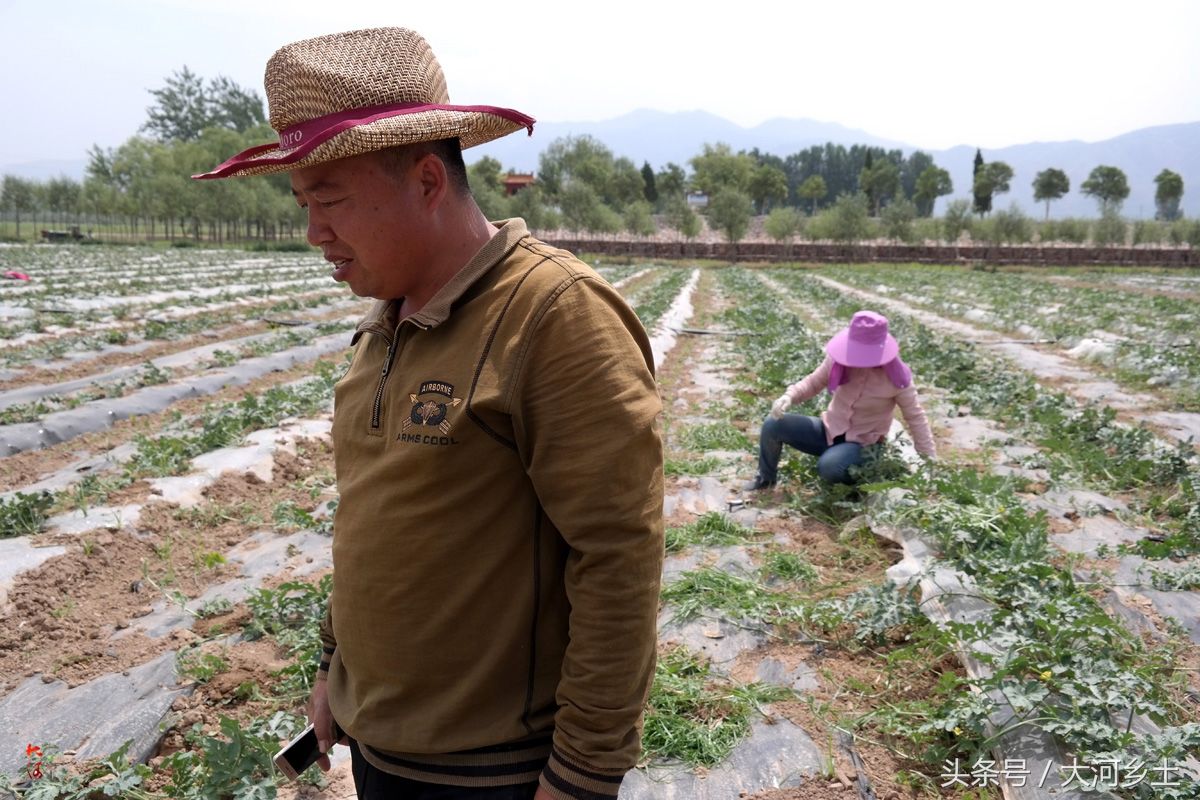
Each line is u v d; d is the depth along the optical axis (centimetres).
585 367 159
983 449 826
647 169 10094
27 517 593
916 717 367
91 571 549
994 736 337
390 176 163
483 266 170
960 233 6041
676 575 517
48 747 362
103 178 7419
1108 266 5456
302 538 606
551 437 160
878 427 634
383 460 173
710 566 525
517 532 169
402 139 156
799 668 415
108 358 1349
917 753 349
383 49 164
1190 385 1145
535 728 177
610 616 160
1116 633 423
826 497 627
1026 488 704
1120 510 654
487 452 165
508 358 161
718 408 991
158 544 597
